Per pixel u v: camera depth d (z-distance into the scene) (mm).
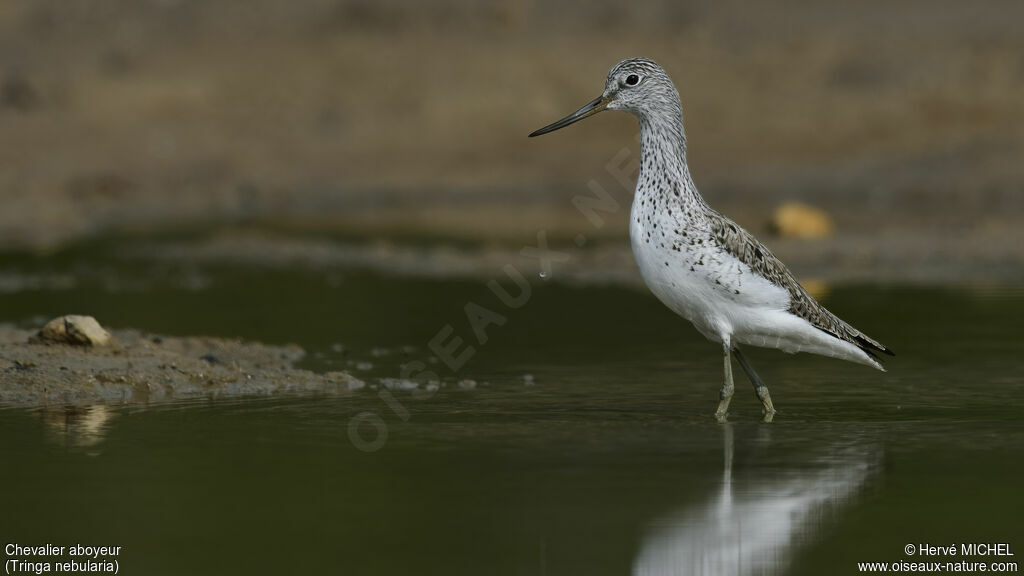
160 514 8133
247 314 16625
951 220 24766
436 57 40031
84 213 28547
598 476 9016
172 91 37344
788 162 32781
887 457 9570
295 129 36188
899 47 39250
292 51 40312
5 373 11883
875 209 27188
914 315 16016
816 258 21016
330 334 15305
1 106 35812
